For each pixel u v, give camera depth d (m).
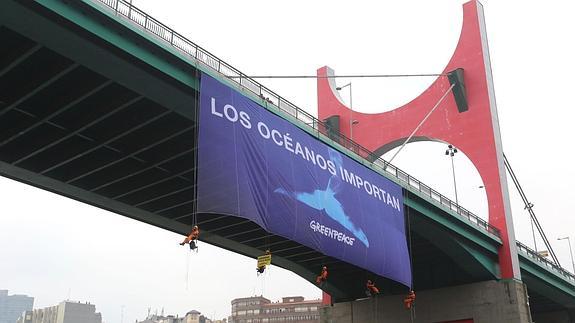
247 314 169.25
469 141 63.91
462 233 53.31
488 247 57.94
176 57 29.28
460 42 66.88
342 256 35.94
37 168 36.25
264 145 31.98
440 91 66.69
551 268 72.06
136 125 32.44
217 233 47.59
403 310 60.75
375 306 62.22
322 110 73.00
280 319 165.25
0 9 23.92
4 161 35.25
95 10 25.97
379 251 39.47
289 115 36.94
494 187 61.94
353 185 38.81
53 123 32.09
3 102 29.83
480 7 67.56
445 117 65.75
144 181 38.91
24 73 28.39
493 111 64.12
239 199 29.27
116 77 28.41
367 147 69.12
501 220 60.59
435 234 52.34
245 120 31.34
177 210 43.56
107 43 26.69
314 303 163.75
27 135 33.34
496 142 62.81
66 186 38.72
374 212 40.09
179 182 39.75
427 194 50.19
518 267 59.97
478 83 64.69
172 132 33.62
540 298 77.44
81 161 36.28
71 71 28.36
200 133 28.77
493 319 56.88
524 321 56.47
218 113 29.97
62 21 25.25
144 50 28.19
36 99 30.20
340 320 63.72
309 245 33.44
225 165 29.23
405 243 43.06
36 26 25.02
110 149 34.88
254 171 30.75
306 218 33.41
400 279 41.41
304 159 34.81
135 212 43.41
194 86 30.19
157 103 30.80
